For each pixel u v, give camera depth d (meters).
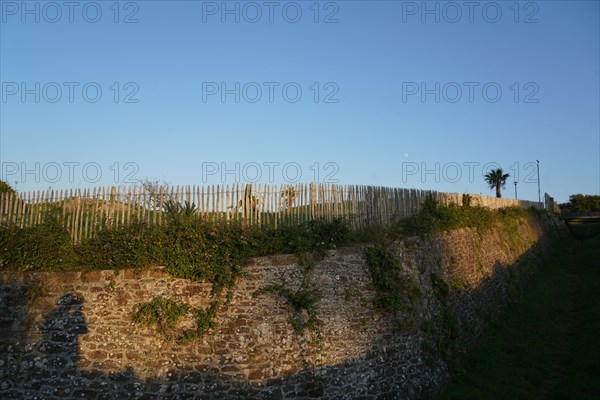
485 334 21.12
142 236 14.20
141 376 12.91
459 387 15.99
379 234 16.25
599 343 18.97
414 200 20.28
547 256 41.00
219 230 14.30
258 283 13.80
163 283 13.70
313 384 13.18
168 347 13.15
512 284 27.83
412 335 15.39
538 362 18.53
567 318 24.08
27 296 13.50
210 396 12.78
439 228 20.73
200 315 13.38
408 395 14.43
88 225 14.77
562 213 68.94
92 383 12.88
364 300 14.62
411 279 16.16
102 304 13.47
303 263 14.21
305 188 15.82
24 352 13.12
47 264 14.02
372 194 17.62
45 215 14.85
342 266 14.66
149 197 14.87
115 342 13.17
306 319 13.70
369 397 13.70
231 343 13.20
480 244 25.17
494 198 34.47
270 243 14.49
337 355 13.67
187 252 13.84
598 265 34.91
